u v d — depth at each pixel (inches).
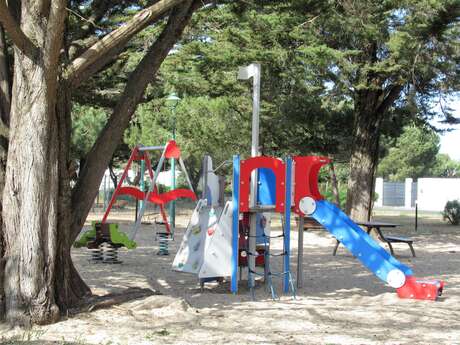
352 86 761.6
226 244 386.3
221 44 679.1
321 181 1535.4
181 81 785.6
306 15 633.6
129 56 588.1
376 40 702.5
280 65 695.1
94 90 610.9
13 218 268.7
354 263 542.9
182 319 285.7
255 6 488.1
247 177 382.3
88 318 279.4
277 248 659.4
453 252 663.1
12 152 272.8
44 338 242.1
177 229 892.0
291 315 306.3
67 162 288.2
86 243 534.9
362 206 829.8
